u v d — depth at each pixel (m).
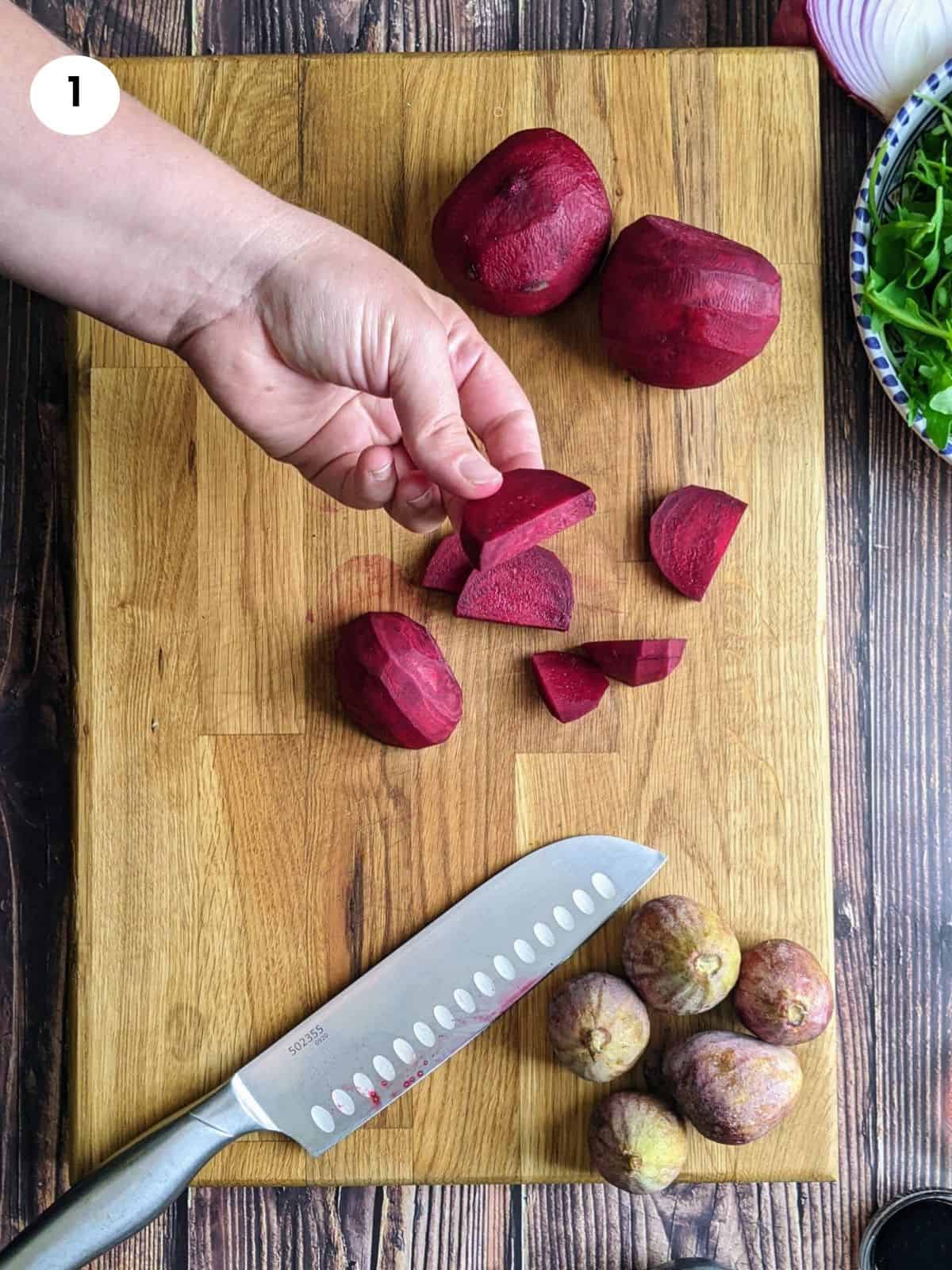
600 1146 0.55
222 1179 0.57
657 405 0.58
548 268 0.55
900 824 0.62
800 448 0.58
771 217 0.58
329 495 0.58
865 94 0.60
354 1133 0.58
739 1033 0.56
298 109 0.59
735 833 0.58
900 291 0.57
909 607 0.62
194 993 0.58
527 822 0.58
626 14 0.62
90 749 0.58
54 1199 0.61
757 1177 0.57
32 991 0.61
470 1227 0.61
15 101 0.46
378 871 0.58
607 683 0.58
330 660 0.58
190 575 0.58
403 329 0.49
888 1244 0.59
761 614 0.58
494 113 0.59
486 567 0.51
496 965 0.57
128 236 0.49
